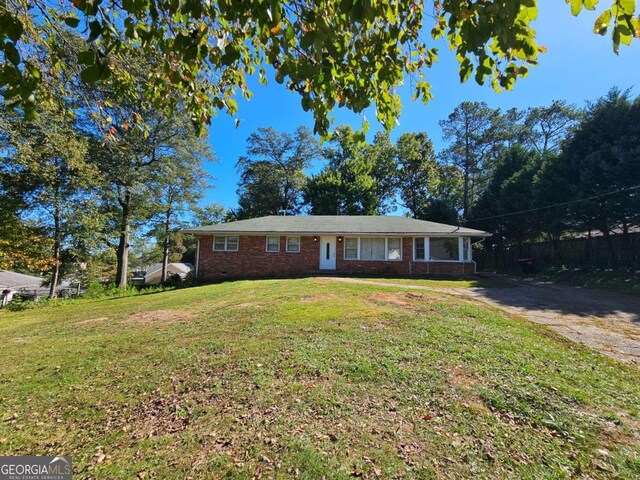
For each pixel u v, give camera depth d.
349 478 2.12
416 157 28.14
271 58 1.84
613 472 2.12
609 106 12.35
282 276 15.11
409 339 4.68
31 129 11.02
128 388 3.57
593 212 12.66
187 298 9.65
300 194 31.64
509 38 1.47
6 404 3.29
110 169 14.97
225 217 32.28
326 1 1.64
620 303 7.84
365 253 15.88
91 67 1.58
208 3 1.81
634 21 1.32
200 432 2.68
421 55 2.28
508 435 2.52
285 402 3.08
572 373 3.56
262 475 2.17
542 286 11.01
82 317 8.27
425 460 2.27
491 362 3.84
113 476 2.20
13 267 13.55
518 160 19.84
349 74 2.04
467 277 13.84
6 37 1.42
